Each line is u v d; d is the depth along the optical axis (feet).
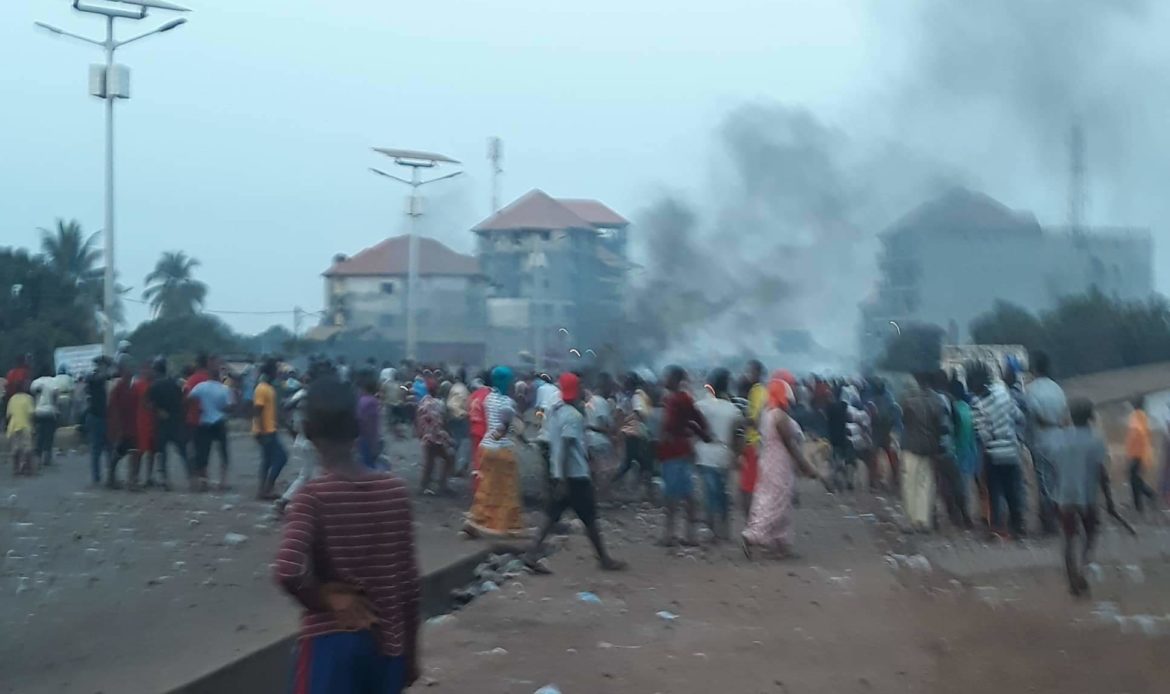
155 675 23.63
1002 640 31.17
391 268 230.07
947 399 53.16
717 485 50.39
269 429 57.82
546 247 226.38
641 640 31.58
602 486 63.98
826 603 36.60
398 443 103.55
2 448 87.97
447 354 218.38
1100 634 31.81
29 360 76.54
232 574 36.78
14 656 25.41
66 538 44.42
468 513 51.39
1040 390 48.52
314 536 14.76
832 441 73.97
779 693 26.27
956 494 53.42
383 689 15.26
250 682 25.44
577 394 43.19
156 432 62.13
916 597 37.45
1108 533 52.75
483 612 35.42
